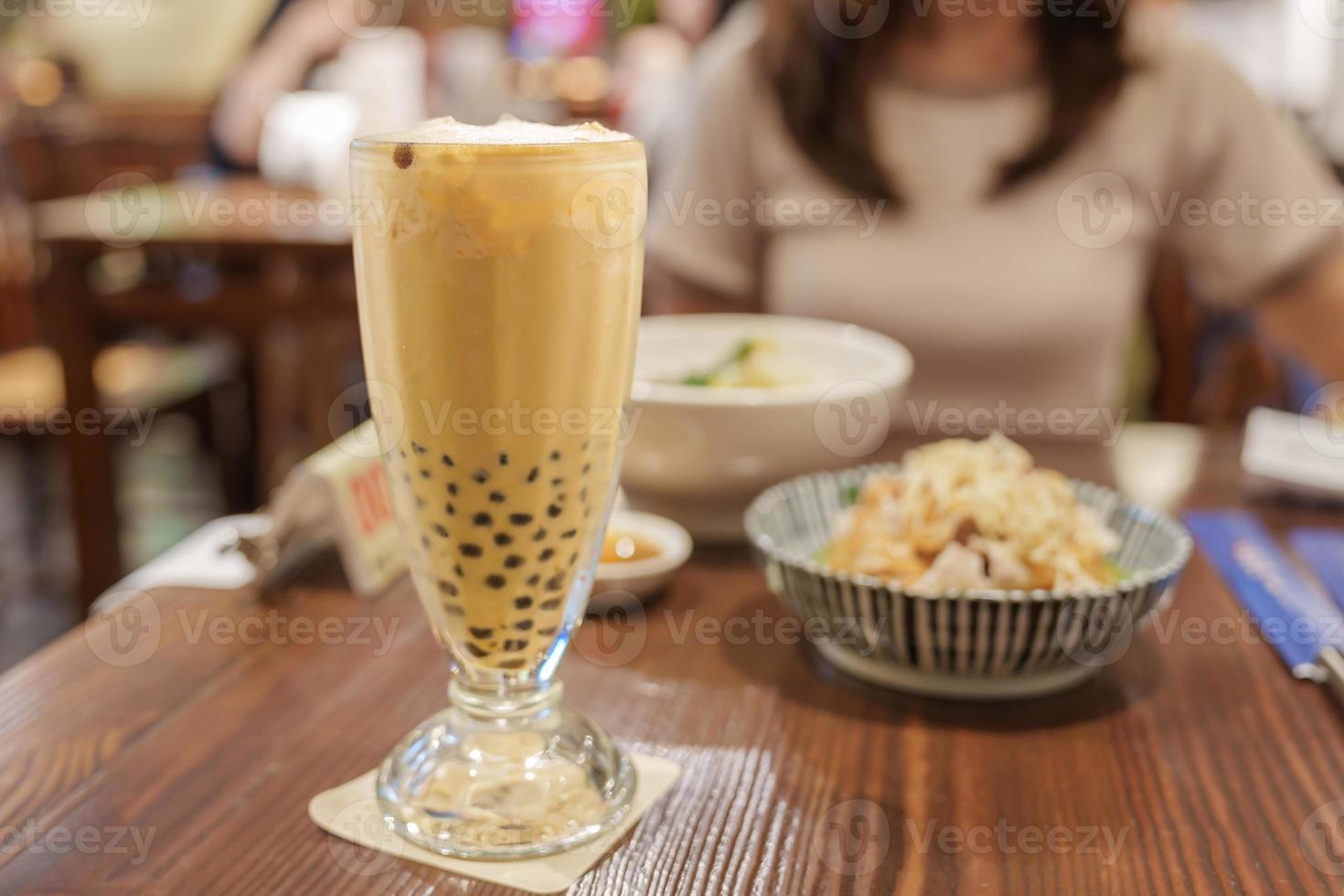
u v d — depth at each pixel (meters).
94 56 2.74
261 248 1.89
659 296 1.50
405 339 0.54
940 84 1.34
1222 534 0.84
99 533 1.98
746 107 1.41
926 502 0.70
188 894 0.54
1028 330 1.34
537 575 0.57
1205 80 1.35
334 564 0.82
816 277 1.37
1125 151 1.33
